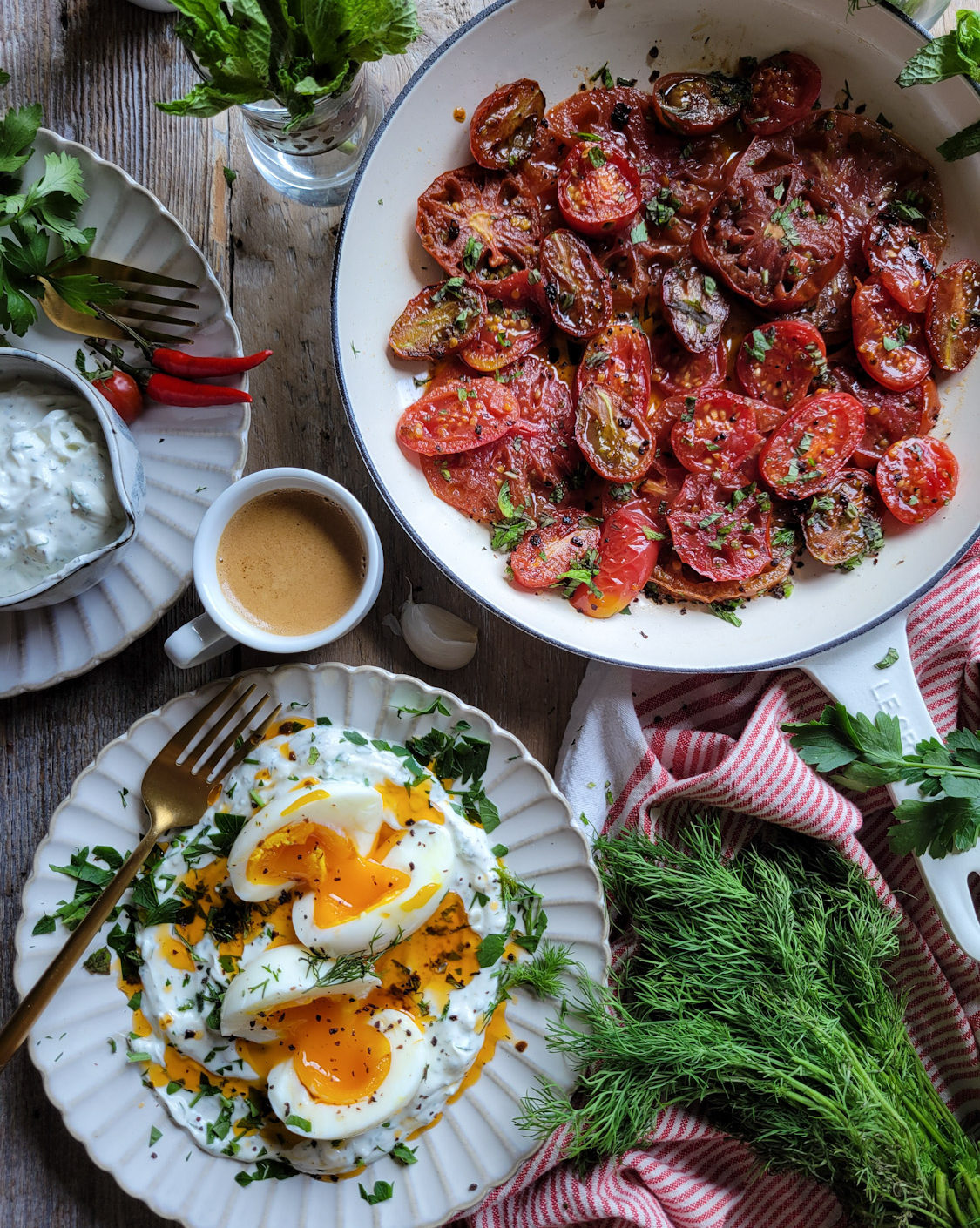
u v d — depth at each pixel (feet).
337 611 1.48
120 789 1.48
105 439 1.41
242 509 1.47
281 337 1.59
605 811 1.60
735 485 1.52
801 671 1.58
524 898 1.49
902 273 1.51
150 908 1.48
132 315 1.50
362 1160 1.48
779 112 1.51
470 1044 1.48
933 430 1.55
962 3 1.62
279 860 1.46
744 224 1.50
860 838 1.64
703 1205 1.55
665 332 1.56
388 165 1.49
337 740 1.47
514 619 1.44
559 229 1.51
